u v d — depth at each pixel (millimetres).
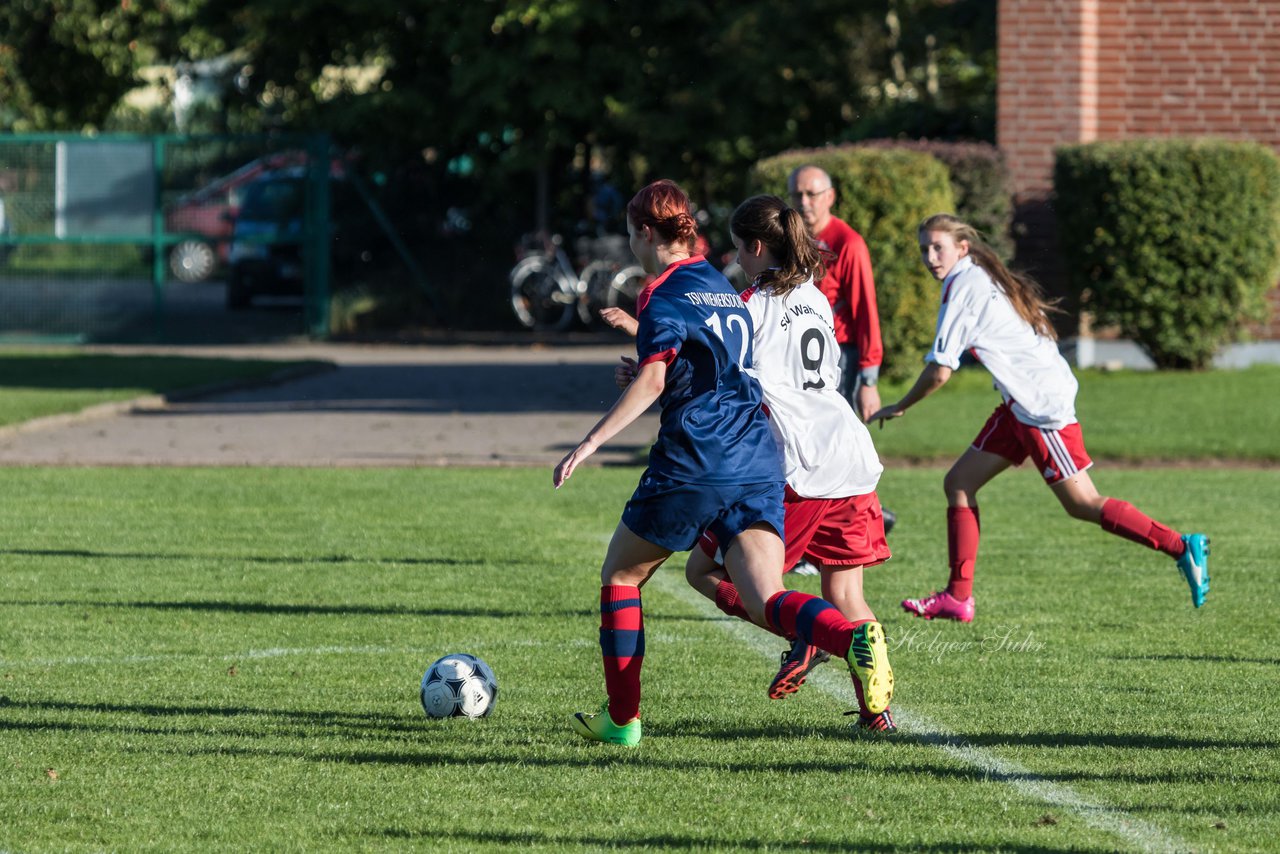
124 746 19859
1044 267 72812
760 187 66625
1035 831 16516
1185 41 72125
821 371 20875
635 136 99188
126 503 41844
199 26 103312
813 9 95188
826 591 21797
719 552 19172
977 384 66625
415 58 101625
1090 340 72625
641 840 16234
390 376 77812
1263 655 25188
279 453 52250
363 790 18016
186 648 25688
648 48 97375
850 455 20875
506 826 16688
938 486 44969
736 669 24328
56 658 24938
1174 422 55031
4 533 37094
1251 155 66688
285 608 28906
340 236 102438
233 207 97000
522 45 96938
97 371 75312
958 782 18312
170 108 144500
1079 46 71500
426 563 33531
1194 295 67500
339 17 100188
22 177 96250
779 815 17062
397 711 21734
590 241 105438
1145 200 66750
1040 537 36969
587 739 20188
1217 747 19781
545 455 52000
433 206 105125
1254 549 34969
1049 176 71625
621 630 19641
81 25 110438
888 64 100375
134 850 15930
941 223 28219
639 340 18625
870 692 17375
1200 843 16125
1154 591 30562
